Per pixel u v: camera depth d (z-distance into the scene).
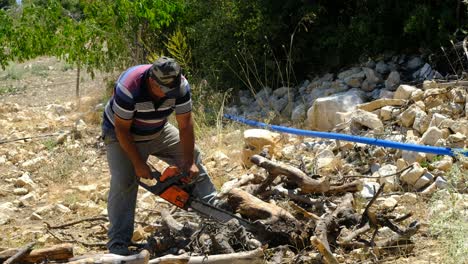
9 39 9.84
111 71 10.94
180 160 5.02
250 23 9.30
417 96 6.91
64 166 7.67
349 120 7.04
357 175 5.85
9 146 8.84
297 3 9.08
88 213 6.21
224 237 4.54
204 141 7.81
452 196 4.75
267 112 8.45
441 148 5.80
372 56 8.77
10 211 6.38
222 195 5.13
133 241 5.24
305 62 9.54
